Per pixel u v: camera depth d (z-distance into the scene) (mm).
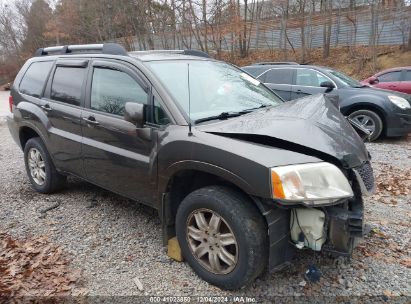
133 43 34344
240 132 2717
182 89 3359
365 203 4441
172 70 3543
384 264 3160
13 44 51375
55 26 39344
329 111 3221
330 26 22969
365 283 2920
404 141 8039
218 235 2799
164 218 3188
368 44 22391
